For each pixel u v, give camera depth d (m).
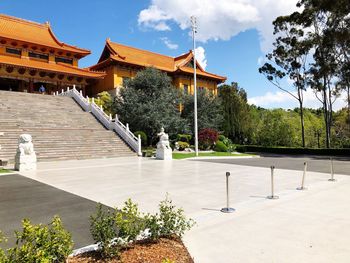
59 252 3.77
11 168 16.55
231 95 46.91
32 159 16.09
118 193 9.84
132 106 31.70
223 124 45.75
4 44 39.75
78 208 7.93
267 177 13.28
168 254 4.46
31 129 23.23
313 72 34.97
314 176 13.52
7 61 36.28
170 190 10.30
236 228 6.02
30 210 7.75
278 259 4.53
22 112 26.30
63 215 7.25
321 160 23.39
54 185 11.43
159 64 49.56
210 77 51.72
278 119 44.06
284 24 37.06
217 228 6.03
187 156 25.39
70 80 42.50
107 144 25.11
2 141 20.27
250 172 15.16
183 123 34.56
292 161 22.22
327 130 35.88
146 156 24.53
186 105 38.69
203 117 37.91
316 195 9.20
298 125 44.69
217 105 40.19
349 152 30.38
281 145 42.91
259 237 5.49
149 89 33.47
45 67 38.75
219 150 33.72
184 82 49.38
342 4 29.25
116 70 43.19
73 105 32.59
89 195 9.56
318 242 5.21
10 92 30.16
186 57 52.62
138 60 46.91
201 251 4.83
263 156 30.11
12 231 6.06
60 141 23.03
